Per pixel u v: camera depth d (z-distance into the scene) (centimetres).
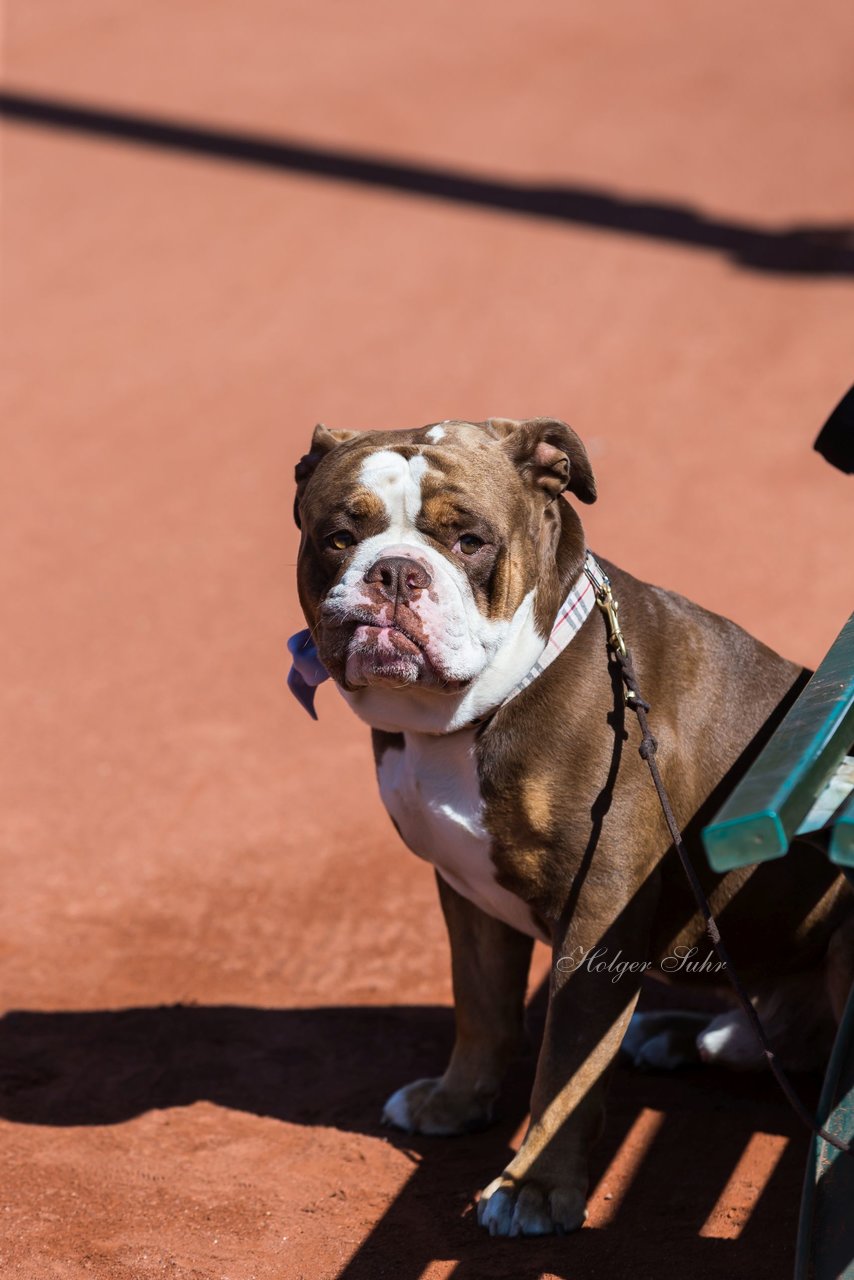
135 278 2520
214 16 3866
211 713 1388
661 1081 810
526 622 652
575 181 2925
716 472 1858
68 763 1305
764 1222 665
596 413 2034
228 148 3045
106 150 3022
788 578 1588
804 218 2727
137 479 1897
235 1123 782
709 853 424
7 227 2719
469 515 627
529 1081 816
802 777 438
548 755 659
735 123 3225
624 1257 639
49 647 1520
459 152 3067
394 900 1060
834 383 2081
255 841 1162
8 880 1117
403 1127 766
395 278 2497
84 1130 774
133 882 1109
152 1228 678
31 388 2159
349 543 638
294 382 2150
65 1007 923
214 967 978
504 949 751
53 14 3859
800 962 729
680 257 2555
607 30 3847
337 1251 657
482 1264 638
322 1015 907
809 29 3838
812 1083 797
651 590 729
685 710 702
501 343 2256
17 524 1794
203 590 1627
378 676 614
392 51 3653
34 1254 655
